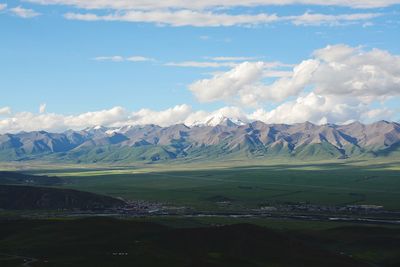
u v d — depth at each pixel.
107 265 180.00
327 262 194.25
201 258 188.88
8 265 179.75
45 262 183.62
